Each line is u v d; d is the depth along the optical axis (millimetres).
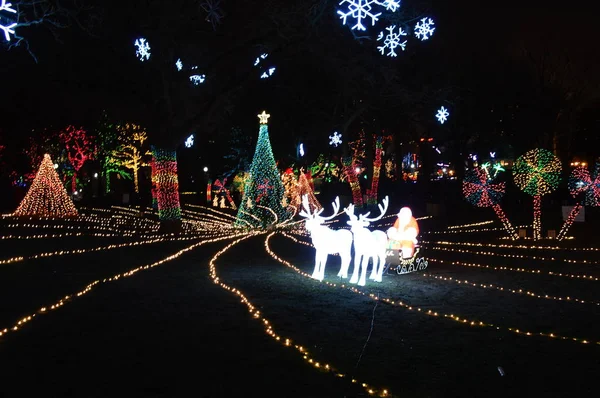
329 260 16750
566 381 6523
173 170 24125
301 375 6609
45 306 10023
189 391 6066
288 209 30672
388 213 37906
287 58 23031
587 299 11086
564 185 38688
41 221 30219
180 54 22219
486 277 13750
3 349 7465
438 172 66938
